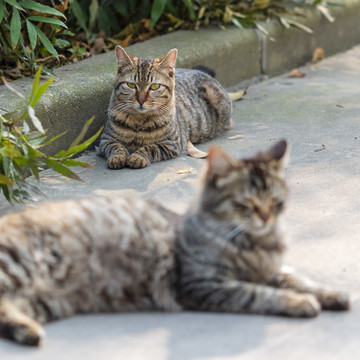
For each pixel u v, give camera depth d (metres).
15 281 3.36
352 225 4.97
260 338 3.41
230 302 3.66
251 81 10.01
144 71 6.73
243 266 3.75
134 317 3.67
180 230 3.84
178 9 9.99
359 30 12.85
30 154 5.22
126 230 3.70
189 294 3.72
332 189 5.72
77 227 3.60
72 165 5.39
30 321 3.31
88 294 3.65
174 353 3.23
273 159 3.82
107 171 6.45
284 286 3.91
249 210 3.65
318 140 7.16
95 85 7.25
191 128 7.44
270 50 10.34
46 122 6.53
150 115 6.80
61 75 7.41
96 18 9.34
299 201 5.46
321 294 3.78
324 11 11.34
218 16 10.09
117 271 3.66
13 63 7.73
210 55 9.09
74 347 3.26
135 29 9.49
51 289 3.52
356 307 3.79
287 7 10.97
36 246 3.45
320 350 3.30
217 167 3.67
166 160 6.87
